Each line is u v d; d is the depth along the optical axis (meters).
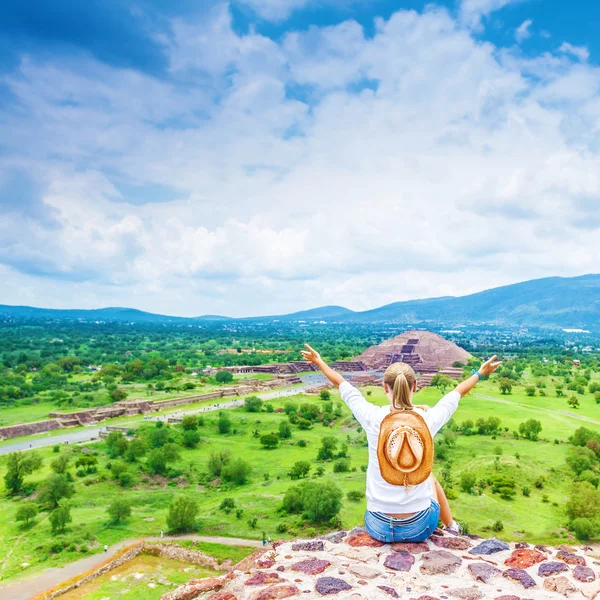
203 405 144.12
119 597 48.62
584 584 7.31
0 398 137.00
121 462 83.25
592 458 83.12
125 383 170.62
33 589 49.94
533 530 58.94
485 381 180.12
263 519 64.50
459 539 8.68
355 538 8.98
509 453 87.50
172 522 61.25
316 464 87.31
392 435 7.71
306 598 7.25
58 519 61.84
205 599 7.74
